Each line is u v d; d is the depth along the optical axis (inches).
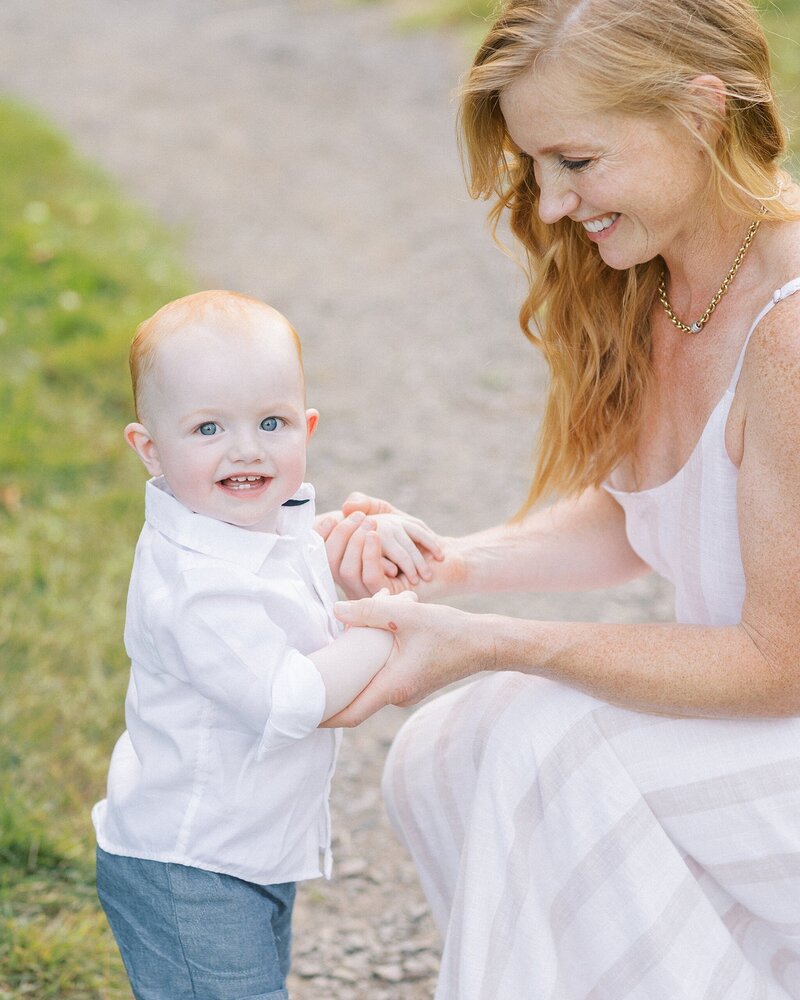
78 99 415.8
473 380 213.5
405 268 265.9
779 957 74.0
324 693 69.0
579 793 69.7
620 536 87.7
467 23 444.5
